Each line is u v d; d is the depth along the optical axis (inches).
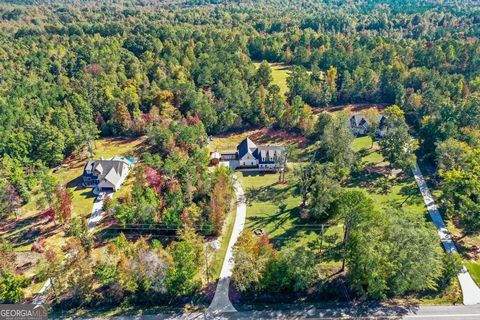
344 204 2571.4
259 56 6889.8
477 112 3949.3
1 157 3727.9
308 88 5017.2
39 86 4997.5
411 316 2338.8
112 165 3582.7
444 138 3718.0
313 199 3078.2
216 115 4503.0
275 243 2871.6
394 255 2294.5
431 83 4800.7
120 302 2455.7
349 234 2498.8
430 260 2256.4
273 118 4589.1
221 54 5821.9
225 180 3235.7
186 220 2891.2
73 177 3705.7
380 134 4345.5
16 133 3978.8
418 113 4603.8
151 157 3683.6
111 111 4537.4
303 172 3294.8
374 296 2433.6
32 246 2851.9
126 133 4480.8
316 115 4859.7
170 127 4109.3
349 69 5654.5
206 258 2576.3
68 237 2940.5
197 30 7263.8
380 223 2379.4
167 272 2409.0
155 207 2942.9
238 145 4200.3
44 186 3147.1
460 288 2504.9
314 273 2522.1
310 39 6825.8
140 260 2412.6
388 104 5088.6
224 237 2957.7
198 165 3476.9
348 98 5167.3
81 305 2438.5
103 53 5900.6
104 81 4992.6
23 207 3292.3
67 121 4202.8
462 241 2874.0
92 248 2797.7
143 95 4820.4
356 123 4451.3
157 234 2947.8
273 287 2471.7
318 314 2377.0
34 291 2500.0
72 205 3282.5
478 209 2758.4
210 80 5206.7
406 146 3671.3
